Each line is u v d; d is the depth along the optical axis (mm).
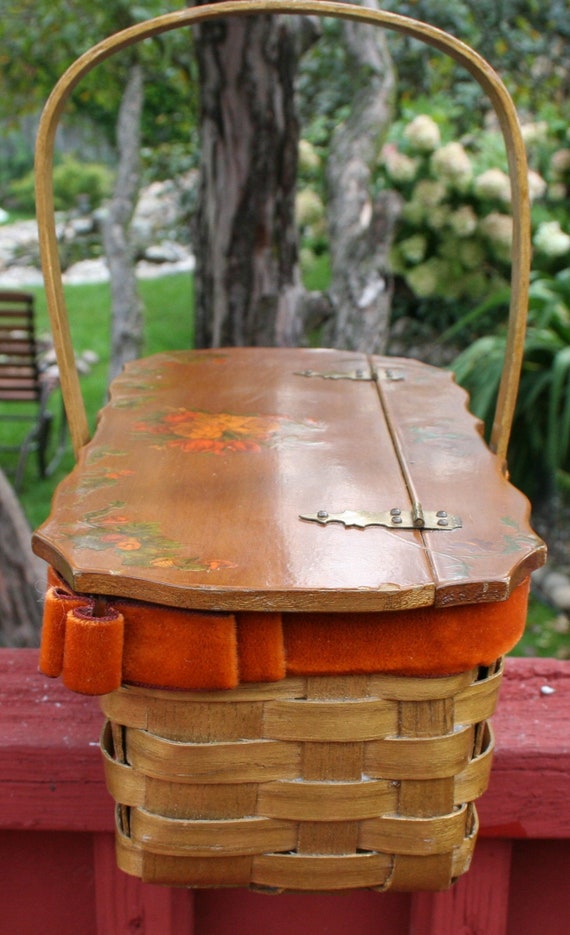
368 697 614
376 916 866
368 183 2186
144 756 621
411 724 621
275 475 716
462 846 657
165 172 4676
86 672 567
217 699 604
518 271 780
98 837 820
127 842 649
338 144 2252
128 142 3352
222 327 1745
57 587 609
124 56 3553
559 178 3420
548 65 4906
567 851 863
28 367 3992
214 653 578
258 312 1728
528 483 3209
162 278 6691
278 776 624
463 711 634
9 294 3891
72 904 869
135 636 582
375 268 2086
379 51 2293
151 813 631
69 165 7797
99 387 4691
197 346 1820
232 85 1601
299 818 629
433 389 960
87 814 804
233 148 1638
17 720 824
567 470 3127
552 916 884
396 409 887
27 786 800
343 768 624
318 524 641
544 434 3014
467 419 870
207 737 612
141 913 833
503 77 4523
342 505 669
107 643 566
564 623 2920
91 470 724
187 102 4332
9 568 1711
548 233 3061
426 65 4043
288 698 610
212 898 856
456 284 3039
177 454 756
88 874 861
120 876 828
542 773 801
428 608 592
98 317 5926
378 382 973
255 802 627
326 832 637
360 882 653
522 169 767
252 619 582
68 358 776
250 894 855
